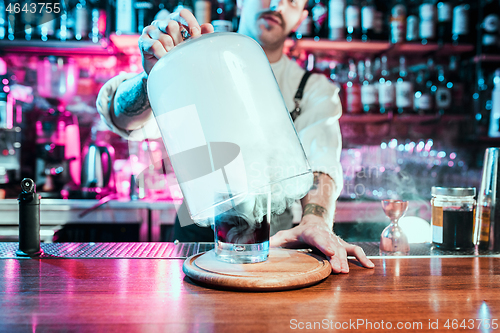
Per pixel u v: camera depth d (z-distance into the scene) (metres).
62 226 1.81
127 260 0.71
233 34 0.53
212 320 0.43
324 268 0.58
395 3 2.36
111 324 0.42
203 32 0.68
